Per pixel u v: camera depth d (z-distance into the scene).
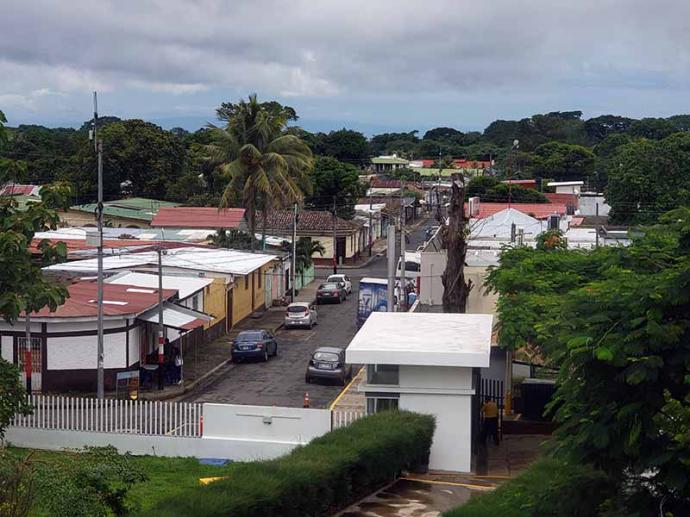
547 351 12.16
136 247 51.56
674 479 10.48
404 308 40.31
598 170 115.12
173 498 14.27
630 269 13.63
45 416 25.53
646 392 10.91
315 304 58.75
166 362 36.44
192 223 71.25
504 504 14.53
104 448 16.23
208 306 45.56
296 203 60.34
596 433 10.95
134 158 86.69
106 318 34.09
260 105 57.88
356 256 80.50
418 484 20.52
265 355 41.56
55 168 87.62
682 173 70.38
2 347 34.28
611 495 11.66
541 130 162.12
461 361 21.95
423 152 162.62
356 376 38.88
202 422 24.38
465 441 22.36
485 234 57.56
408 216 102.50
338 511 17.89
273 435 23.94
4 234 22.52
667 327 10.84
